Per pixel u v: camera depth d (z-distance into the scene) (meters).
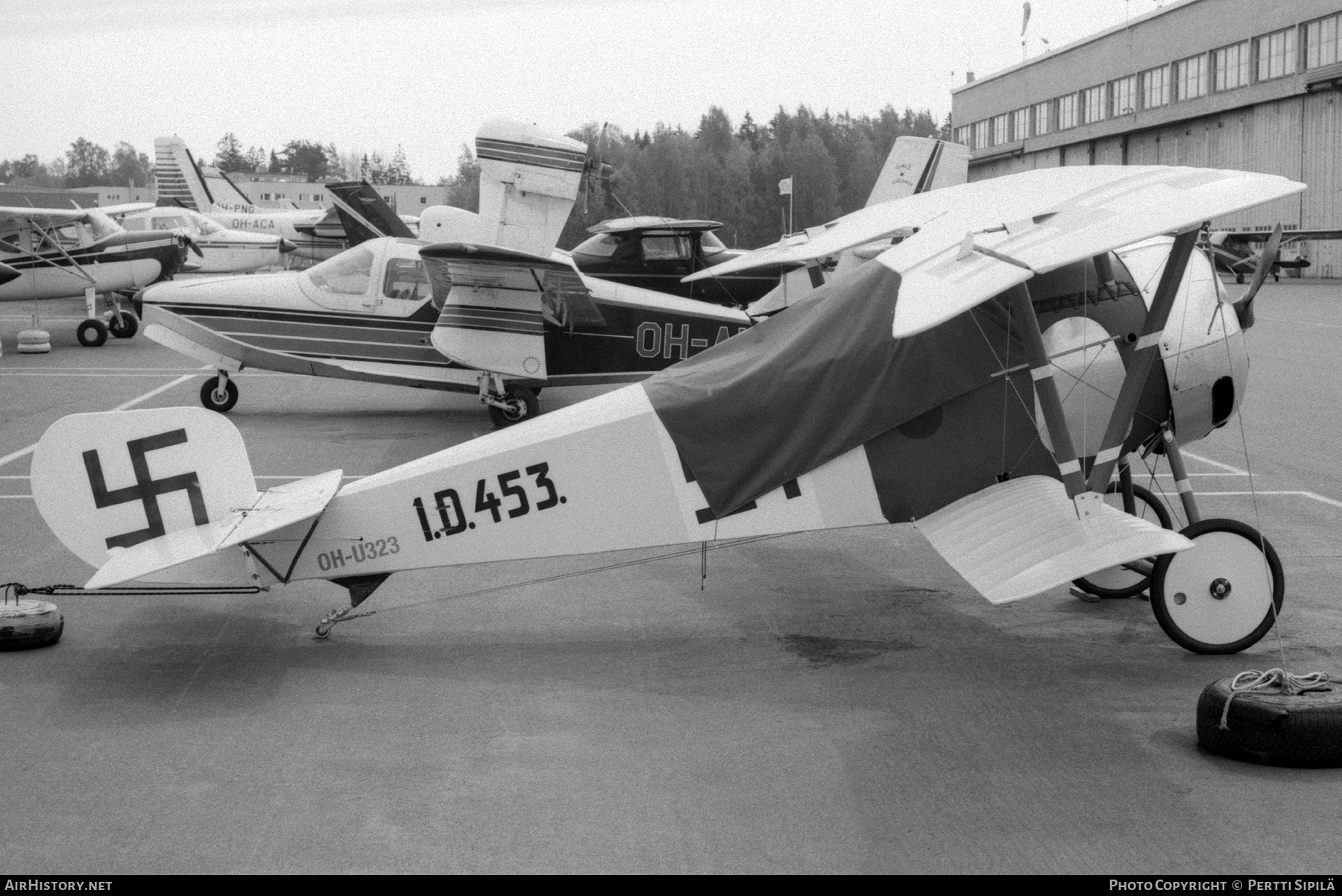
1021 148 66.19
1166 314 5.91
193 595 6.53
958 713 5.36
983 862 3.96
